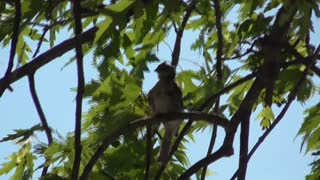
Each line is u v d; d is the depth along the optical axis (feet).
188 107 39.96
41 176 38.58
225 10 39.17
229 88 35.37
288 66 37.17
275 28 31.17
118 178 40.50
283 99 39.70
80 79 29.66
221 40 37.45
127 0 27.48
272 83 32.60
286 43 34.40
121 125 37.35
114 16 27.50
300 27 27.96
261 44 31.89
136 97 38.50
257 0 37.17
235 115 32.81
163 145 41.11
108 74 36.17
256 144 32.58
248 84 40.73
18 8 31.65
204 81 40.22
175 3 28.50
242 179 32.17
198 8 37.58
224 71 40.65
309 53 37.78
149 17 28.50
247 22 38.75
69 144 38.50
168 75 40.50
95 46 36.19
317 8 27.22
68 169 39.06
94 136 37.78
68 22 36.78
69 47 35.32
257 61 38.91
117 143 40.96
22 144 38.78
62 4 37.73
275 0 35.86
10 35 38.65
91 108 38.86
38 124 39.06
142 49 37.68
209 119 33.86
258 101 40.09
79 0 30.83
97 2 33.86
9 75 31.53
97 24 32.37
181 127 41.93
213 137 35.17
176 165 41.75
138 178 40.75
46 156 38.86
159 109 39.04
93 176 40.19
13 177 39.45
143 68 37.81
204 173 34.06
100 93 38.65
